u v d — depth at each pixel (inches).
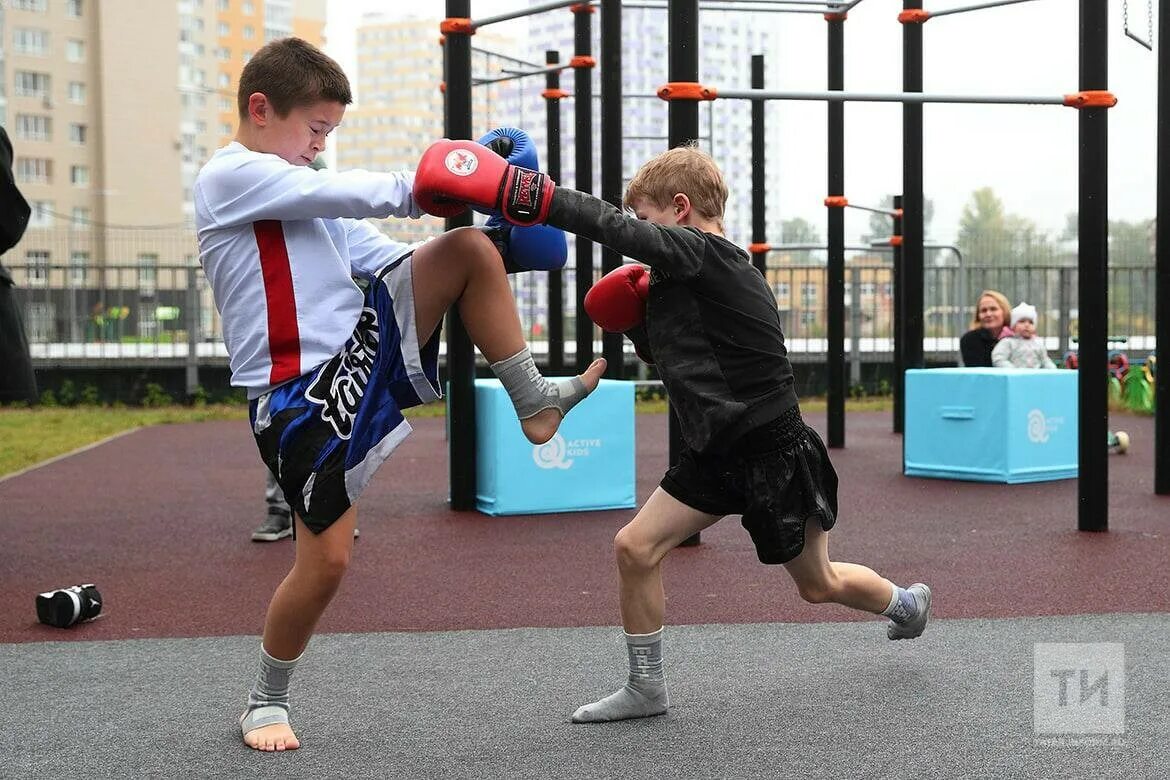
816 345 671.8
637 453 395.5
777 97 219.8
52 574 203.2
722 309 116.0
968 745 112.2
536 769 108.0
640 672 121.7
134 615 172.2
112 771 108.7
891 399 635.5
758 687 131.8
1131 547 215.5
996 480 307.1
